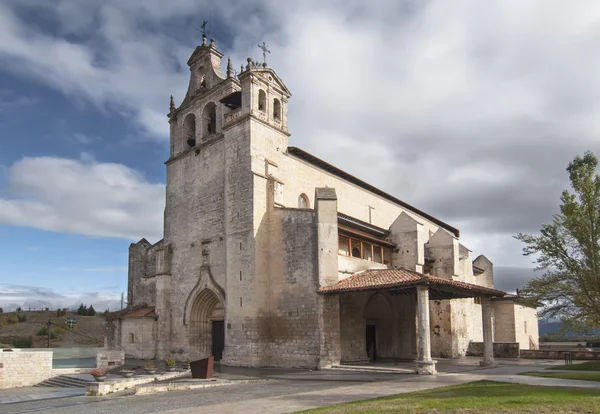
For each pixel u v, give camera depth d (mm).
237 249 36281
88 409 17562
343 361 32125
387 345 37562
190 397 19594
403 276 28797
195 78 46125
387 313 37844
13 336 80188
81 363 36719
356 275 33125
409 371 26203
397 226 42531
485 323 32125
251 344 33875
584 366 28812
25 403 21234
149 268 51375
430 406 13352
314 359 31562
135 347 42812
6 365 29344
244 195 36594
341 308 33000
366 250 39031
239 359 34375
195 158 43531
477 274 62844
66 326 83875
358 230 41438
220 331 39844
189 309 40688
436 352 41562
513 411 12273
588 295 27844
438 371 27375
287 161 39969
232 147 38469
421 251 41125
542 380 21297
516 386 18484
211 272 39469
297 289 33469
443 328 41625
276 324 34094
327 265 32125
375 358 37500
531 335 59969
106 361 35125
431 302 42531
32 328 88688
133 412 16094
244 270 35438
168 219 45062
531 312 60906
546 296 29203
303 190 41188
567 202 29297
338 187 45719
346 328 32938
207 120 44250
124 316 44094
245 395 19391
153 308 44750
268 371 30562
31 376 30312
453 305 42188
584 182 29141
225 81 42031
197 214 42094
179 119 46719
